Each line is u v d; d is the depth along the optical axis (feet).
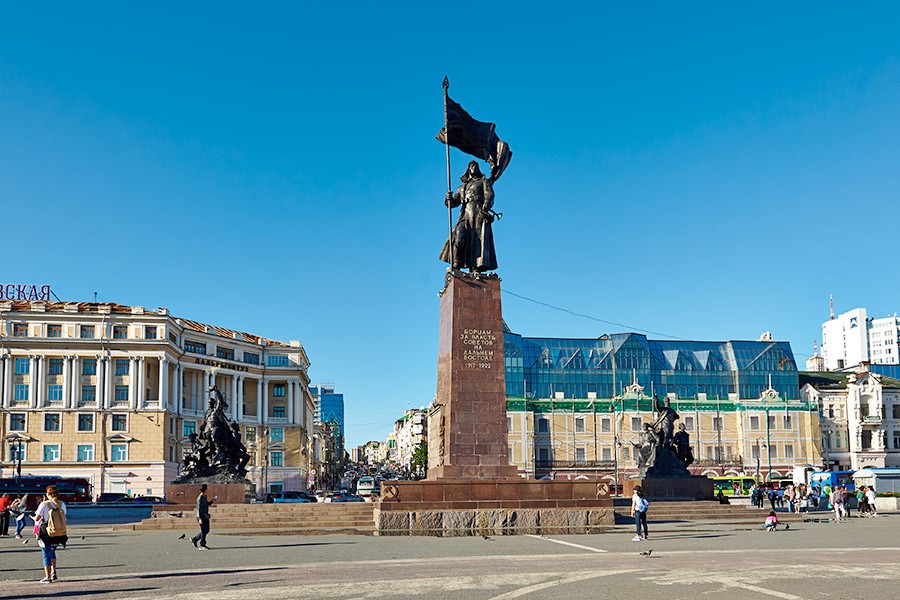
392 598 57.11
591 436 401.90
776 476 400.06
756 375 422.82
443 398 126.62
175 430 360.07
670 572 71.10
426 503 118.21
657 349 428.56
